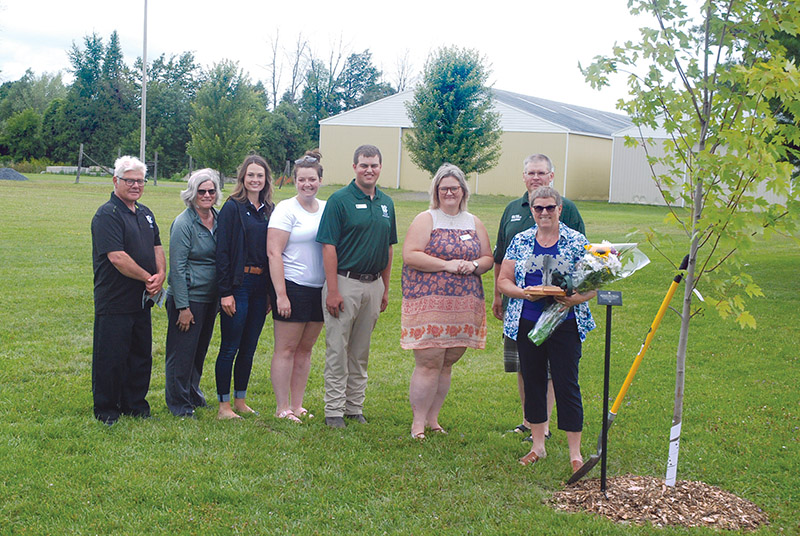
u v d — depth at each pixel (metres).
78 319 8.54
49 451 4.57
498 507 4.05
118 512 3.82
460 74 35.72
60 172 56.09
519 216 5.20
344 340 5.40
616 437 5.25
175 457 4.57
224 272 5.28
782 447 4.99
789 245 17.38
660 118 4.98
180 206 24.03
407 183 44.53
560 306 4.36
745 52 4.07
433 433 5.33
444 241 5.22
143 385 5.34
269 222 5.43
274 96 74.06
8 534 3.56
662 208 36.91
